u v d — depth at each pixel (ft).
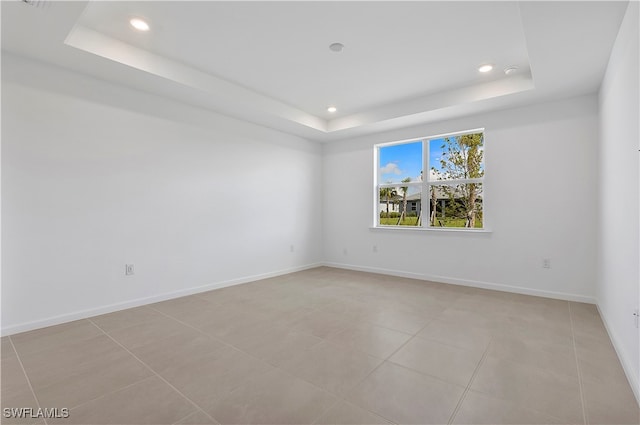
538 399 5.76
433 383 6.31
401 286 14.35
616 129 8.16
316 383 6.33
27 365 7.02
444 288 13.97
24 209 9.02
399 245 16.65
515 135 13.16
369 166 17.75
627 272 6.97
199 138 13.33
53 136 9.53
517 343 8.18
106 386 6.21
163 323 9.67
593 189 11.57
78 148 10.03
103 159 10.58
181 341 8.34
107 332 8.93
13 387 6.16
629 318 6.70
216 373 6.72
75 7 6.91
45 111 9.38
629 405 5.56
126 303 11.10
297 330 9.11
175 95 11.93
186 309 11.05
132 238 11.29
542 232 12.61
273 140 16.63
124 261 11.08
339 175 19.06
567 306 11.30
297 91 13.21
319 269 18.60
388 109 14.79
